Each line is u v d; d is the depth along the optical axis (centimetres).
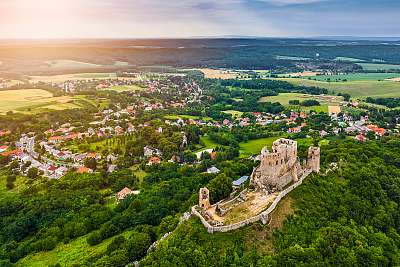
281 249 14175
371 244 16050
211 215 15462
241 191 18075
